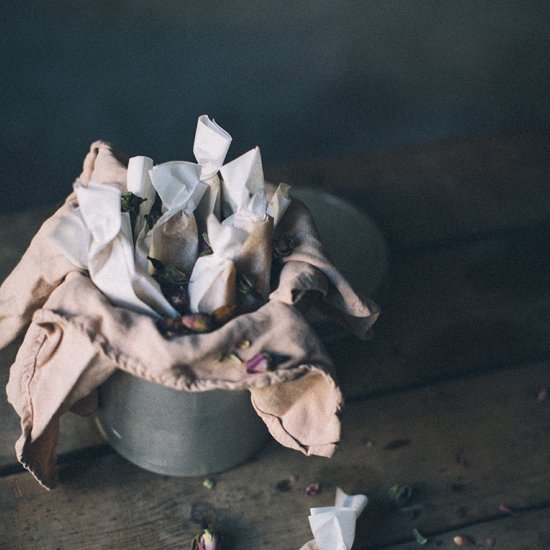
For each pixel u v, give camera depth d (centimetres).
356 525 102
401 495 104
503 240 124
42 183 197
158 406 96
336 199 120
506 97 225
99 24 230
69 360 92
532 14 242
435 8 241
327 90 221
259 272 92
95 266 90
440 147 132
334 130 214
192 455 101
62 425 106
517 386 112
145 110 212
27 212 121
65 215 91
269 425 96
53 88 214
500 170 130
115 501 102
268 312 90
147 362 88
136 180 94
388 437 108
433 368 113
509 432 109
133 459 104
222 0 237
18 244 119
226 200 95
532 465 107
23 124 206
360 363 112
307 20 236
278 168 128
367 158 130
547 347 115
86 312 89
